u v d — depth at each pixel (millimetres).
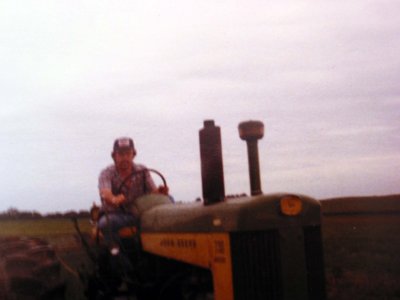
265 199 3375
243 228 3330
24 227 14469
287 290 3330
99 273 5207
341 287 6484
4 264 5773
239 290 3340
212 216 3547
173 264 4367
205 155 3695
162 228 4258
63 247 11133
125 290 5176
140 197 4867
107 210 5156
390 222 14305
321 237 3480
